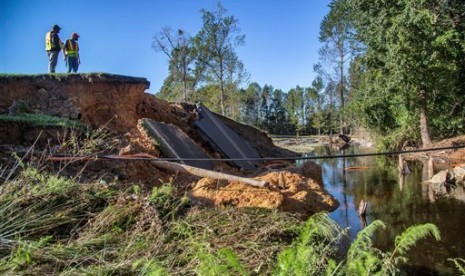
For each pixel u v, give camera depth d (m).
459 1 23.94
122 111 14.59
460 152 20.94
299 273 4.26
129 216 6.52
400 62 23.45
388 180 15.70
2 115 11.31
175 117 17.59
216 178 10.34
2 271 4.57
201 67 46.16
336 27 49.91
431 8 24.05
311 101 81.56
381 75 26.67
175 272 4.93
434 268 6.54
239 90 49.62
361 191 13.62
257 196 9.37
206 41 44.09
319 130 72.06
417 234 4.39
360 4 26.75
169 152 12.43
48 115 12.24
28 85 12.81
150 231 6.09
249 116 89.06
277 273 4.41
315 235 6.11
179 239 6.16
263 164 18.25
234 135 19.75
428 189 13.30
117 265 4.88
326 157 6.54
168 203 7.30
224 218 7.18
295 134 87.06
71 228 6.12
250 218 7.20
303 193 10.62
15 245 5.13
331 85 61.53
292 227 6.74
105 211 6.45
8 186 6.36
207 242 5.82
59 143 10.20
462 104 27.61
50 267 4.81
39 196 6.35
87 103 13.41
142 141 12.38
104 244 5.51
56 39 15.12
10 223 5.65
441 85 24.97
